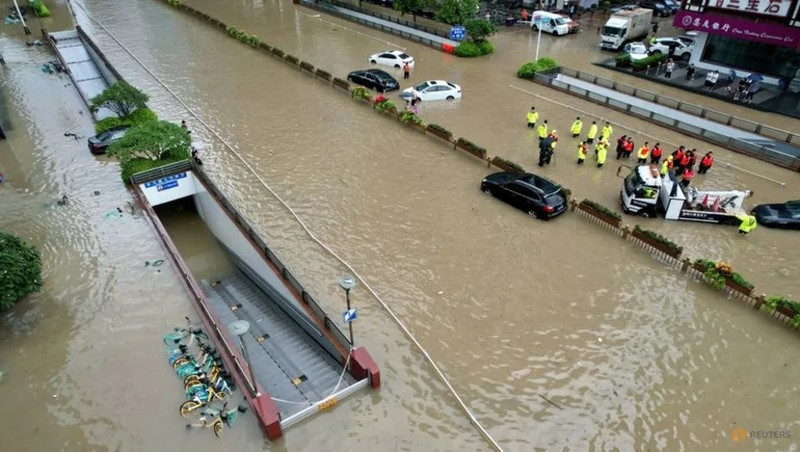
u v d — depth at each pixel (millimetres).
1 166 26172
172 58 41594
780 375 15383
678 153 24781
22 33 47219
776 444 13570
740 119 28734
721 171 25641
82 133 29391
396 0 47188
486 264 19719
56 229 21547
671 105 31438
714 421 14164
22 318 17328
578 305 17859
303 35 47125
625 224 21641
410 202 23344
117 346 16250
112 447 13430
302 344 17781
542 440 13781
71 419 14172
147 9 55750
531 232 21344
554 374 15516
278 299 19547
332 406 14547
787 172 25484
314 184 24719
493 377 15445
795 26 30484
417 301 18141
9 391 14977
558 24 46438
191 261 23688
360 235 21344
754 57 34812
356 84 35781
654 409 14500
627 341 16516
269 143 28438
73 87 35531
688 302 17875
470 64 40000
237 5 57812
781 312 16859
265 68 39312
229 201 23156
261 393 13766
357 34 47312
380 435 13852
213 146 28234
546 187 22047
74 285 18672
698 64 37406
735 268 19297
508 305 17906
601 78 34688
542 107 32625
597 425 14133
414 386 15211
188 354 15789
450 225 21828
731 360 15852
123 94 28500
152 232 21344
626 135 29109
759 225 21625
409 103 32125
